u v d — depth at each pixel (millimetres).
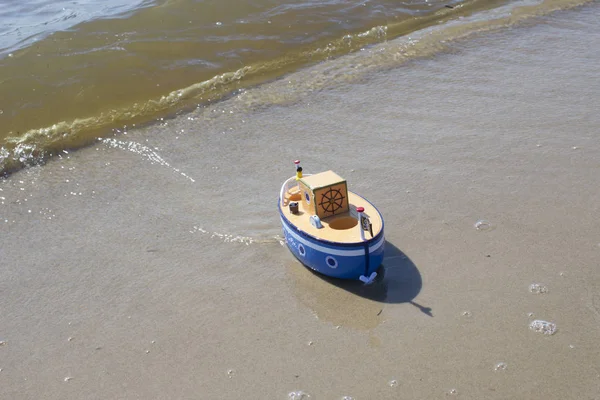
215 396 1471
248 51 2912
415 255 1784
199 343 1584
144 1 3355
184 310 1667
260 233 1894
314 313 1643
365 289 1696
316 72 2777
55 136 2350
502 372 1489
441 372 1494
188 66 2777
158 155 2250
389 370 1503
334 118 2422
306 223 1717
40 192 2090
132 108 2518
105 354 1570
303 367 1519
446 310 1631
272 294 1698
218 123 2428
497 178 2057
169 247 1856
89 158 2248
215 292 1712
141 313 1665
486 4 3533
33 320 1660
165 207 2006
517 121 2342
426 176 2078
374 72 2760
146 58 2805
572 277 1709
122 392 1489
